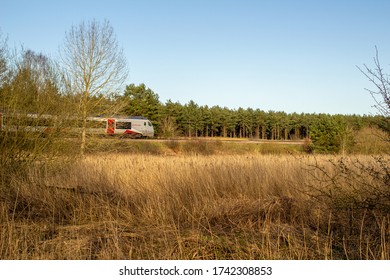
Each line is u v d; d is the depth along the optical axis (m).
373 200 5.43
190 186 7.82
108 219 6.40
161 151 28.59
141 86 50.75
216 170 9.05
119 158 13.02
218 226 6.02
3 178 8.48
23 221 6.27
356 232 5.57
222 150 30.59
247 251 4.93
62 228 5.94
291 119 79.50
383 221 5.20
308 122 75.56
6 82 9.32
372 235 5.28
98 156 14.74
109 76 18.69
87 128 16.34
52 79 10.83
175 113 63.53
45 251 4.88
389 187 5.28
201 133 72.94
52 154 9.65
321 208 6.20
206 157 13.38
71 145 10.33
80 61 18.14
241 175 8.58
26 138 9.09
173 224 5.67
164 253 4.80
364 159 9.66
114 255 4.67
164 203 6.74
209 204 6.77
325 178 7.37
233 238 5.46
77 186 7.90
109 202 7.12
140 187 7.99
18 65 9.67
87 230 5.87
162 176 8.49
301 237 5.45
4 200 7.36
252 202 7.11
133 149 25.97
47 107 9.60
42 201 7.21
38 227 5.90
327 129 27.48
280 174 8.68
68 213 6.79
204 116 71.00
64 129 9.94
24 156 9.23
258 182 8.11
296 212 6.41
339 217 5.90
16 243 4.71
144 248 5.05
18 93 9.22
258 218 6.19
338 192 6.29
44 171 9.27
